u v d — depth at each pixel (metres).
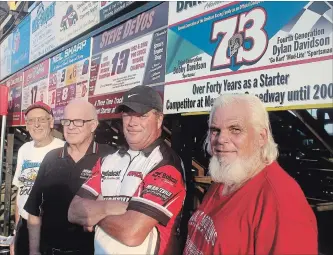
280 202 1.32
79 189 2.32
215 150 1.63
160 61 3.09
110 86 3.89
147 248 1.89
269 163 1.51
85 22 4.64
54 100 5.44
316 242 1.28
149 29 3.30
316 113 3.31
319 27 1.88
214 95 2.50
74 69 4.81
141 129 2.07
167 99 2.96
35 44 6.50
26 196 3.35
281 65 2.06
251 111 1.54
